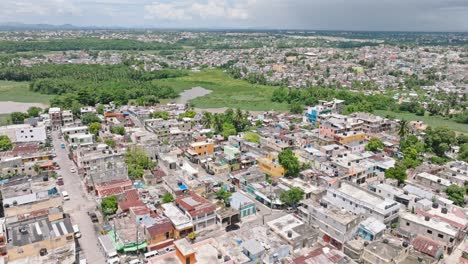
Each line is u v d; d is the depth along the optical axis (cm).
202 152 16075
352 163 13988
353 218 9338
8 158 14025
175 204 10888
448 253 9069
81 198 12081
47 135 18738
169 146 16425
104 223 10394
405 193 11650
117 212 10625
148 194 11931
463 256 8888
